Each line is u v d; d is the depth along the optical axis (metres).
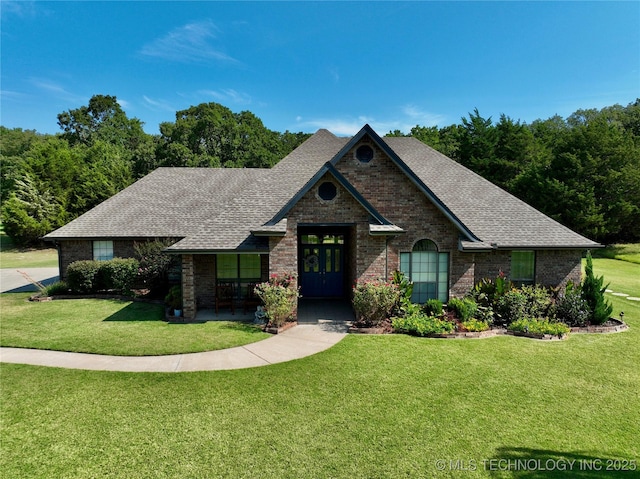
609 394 8.07
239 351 10.49
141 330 12.44
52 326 12.92
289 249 13.28
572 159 38.22
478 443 6.24
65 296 17.59
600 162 37.88
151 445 6.10
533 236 14.93
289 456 5.82
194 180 22.59
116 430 6.53
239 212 15.58
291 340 11.45
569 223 37.59
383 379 8.67
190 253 13.60
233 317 14.21
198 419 6.89
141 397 7.75
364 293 12.53
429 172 17.89
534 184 39.66
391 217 14.12
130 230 18.97
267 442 6.18
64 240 18.92
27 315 14.45
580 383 8.59
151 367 9.35
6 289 20.75
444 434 6.47
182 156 48.97
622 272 27.89
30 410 7.21
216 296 14.58
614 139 38.09
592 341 11.56
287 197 16.25
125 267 17.47
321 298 17.45
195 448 6.02
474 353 10.38
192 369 9.22
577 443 6.31
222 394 7.89
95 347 10.73
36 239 41.94
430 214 14.16
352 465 5.62
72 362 9.70
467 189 17.09
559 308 13.43
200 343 11.10
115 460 5.73
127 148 72.88
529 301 13.62
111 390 8.07
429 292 14.43
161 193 21.45
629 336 12.16
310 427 6.63
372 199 14.05
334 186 13.36
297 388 8.19
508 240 14.63
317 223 13.35
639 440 6.42
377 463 5.67
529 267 15.22
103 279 17.84
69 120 75.25
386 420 6.89
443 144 55.53
